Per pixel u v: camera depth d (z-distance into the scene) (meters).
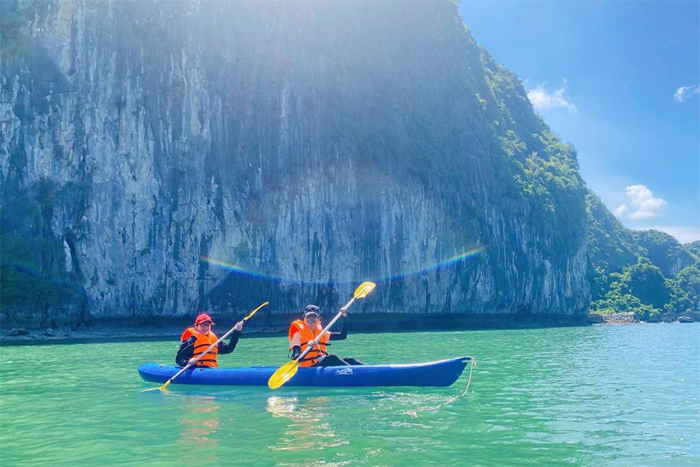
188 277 57.59
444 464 6.54
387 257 68.12
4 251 50.66
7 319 49.50
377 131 70.12
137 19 58.00
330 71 68.62
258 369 11.72
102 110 55.53
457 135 80.25
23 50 54.44
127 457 6.91
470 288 75.44
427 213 71.62
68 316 51.97
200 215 58.34
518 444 7.40
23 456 7.05
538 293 86.81
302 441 7.47
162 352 25.98
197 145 58.91
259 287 60.88
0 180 52.97
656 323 113.31
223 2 62.19
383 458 6.73
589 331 58.41
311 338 11.72
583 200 101.38
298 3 67.25
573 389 12.05
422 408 9.59
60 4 55.50
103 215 54.53
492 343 31.28
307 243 63.38
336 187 65.44
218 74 60.84
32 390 12.52
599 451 7.11
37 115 53.97
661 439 7.70
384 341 33.53
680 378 14.07
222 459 6.73
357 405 9.81
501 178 83.50
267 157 62.28
